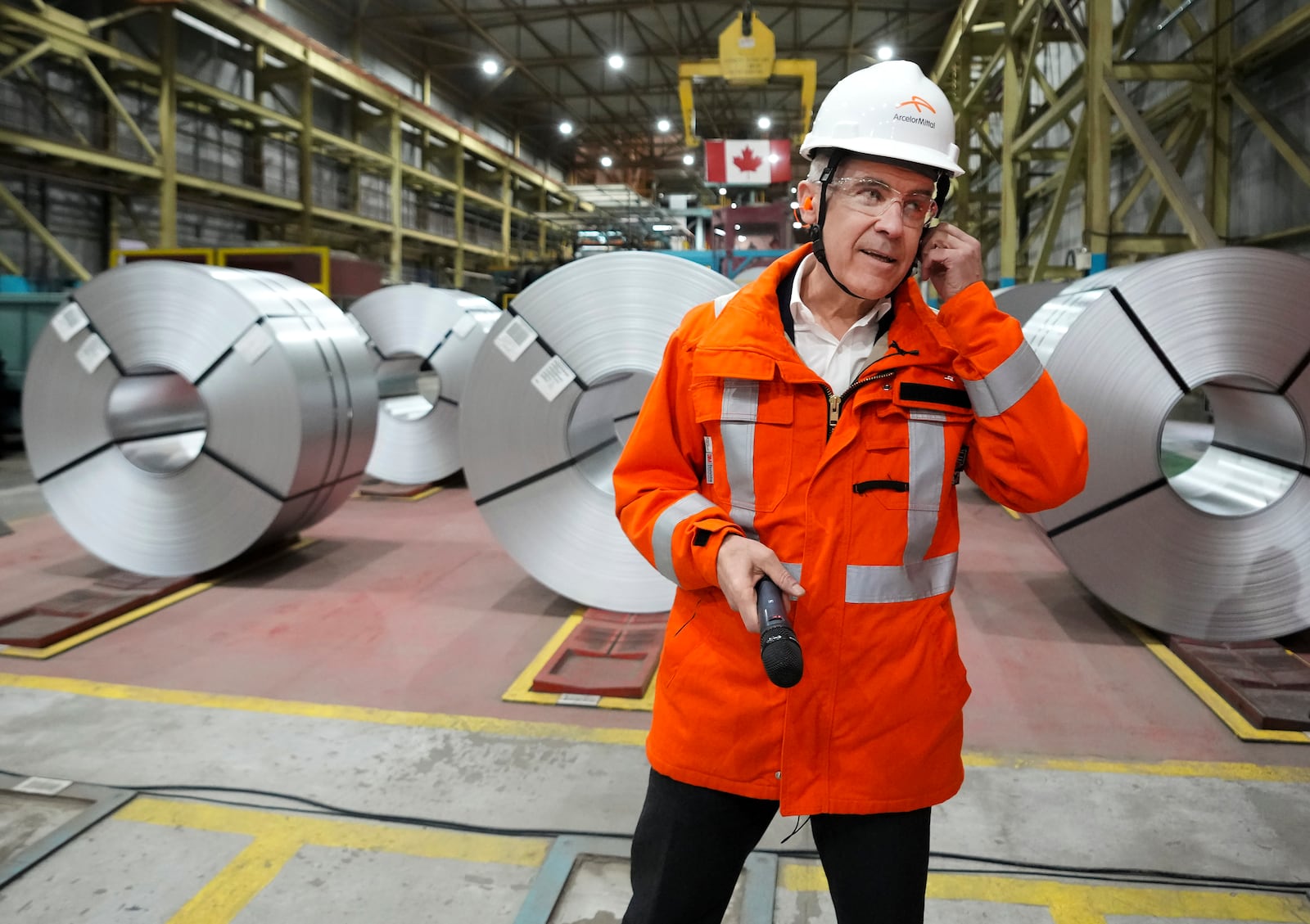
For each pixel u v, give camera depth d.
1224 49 8.50
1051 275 11.78
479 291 19.22
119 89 14.53
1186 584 3.48
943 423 1.13
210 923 1.87
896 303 1.17
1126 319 3.37
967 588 4.30
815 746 1.11
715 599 1.15
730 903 1.94
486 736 2.75
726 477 1.14
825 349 1.18
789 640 0.92
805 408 1.11
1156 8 10.24
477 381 3.90
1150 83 10.52
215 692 3.05
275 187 18.47
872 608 1.10
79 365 4.25
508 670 3.28
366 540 5.24
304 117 17.28
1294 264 3.26
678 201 18.98
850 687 1.11
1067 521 3.54
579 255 18.64
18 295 7.99
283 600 4.09
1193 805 2.36
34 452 4.36
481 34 20.30
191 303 4.07
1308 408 3.36
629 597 3.82
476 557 4.89
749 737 1.12
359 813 2.29
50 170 12.71
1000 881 2.02
